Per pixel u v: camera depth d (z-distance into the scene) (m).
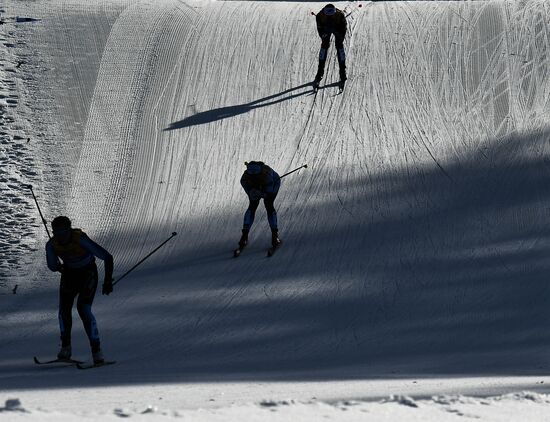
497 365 28.98
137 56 68.06
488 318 35.97
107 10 76.69
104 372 26.80
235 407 13.48
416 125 58.12
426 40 70.12
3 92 61.81
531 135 56.12
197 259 43.72
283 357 31.30
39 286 41.56
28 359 31.39
